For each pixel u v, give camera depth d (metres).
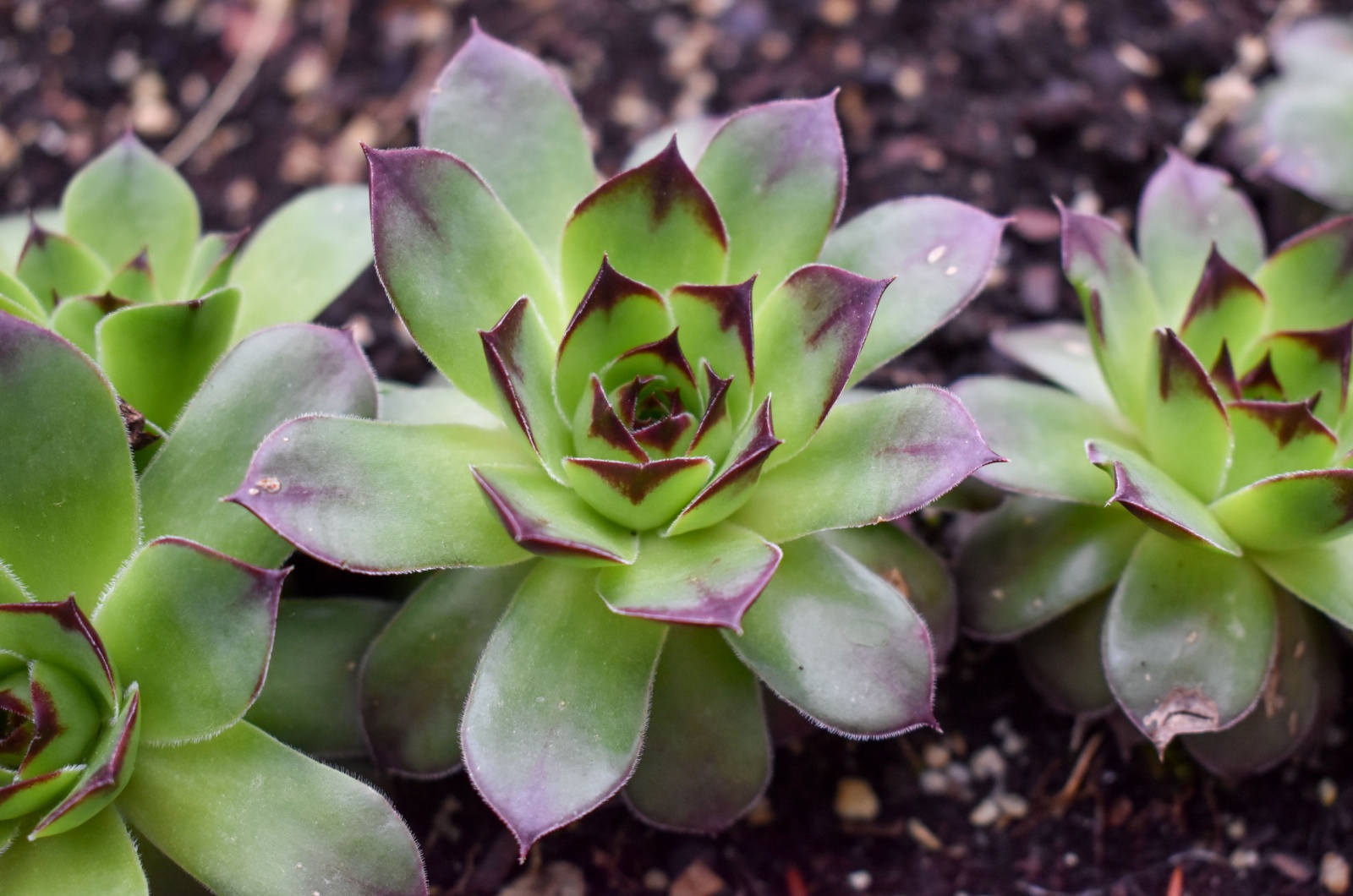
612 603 0.34
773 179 0.37
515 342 0.35
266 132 0.48
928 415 0.35
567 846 0.40
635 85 0.48
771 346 0.36
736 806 0.37
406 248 0.36
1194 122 0.47
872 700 0.35
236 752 0.35
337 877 0.35
